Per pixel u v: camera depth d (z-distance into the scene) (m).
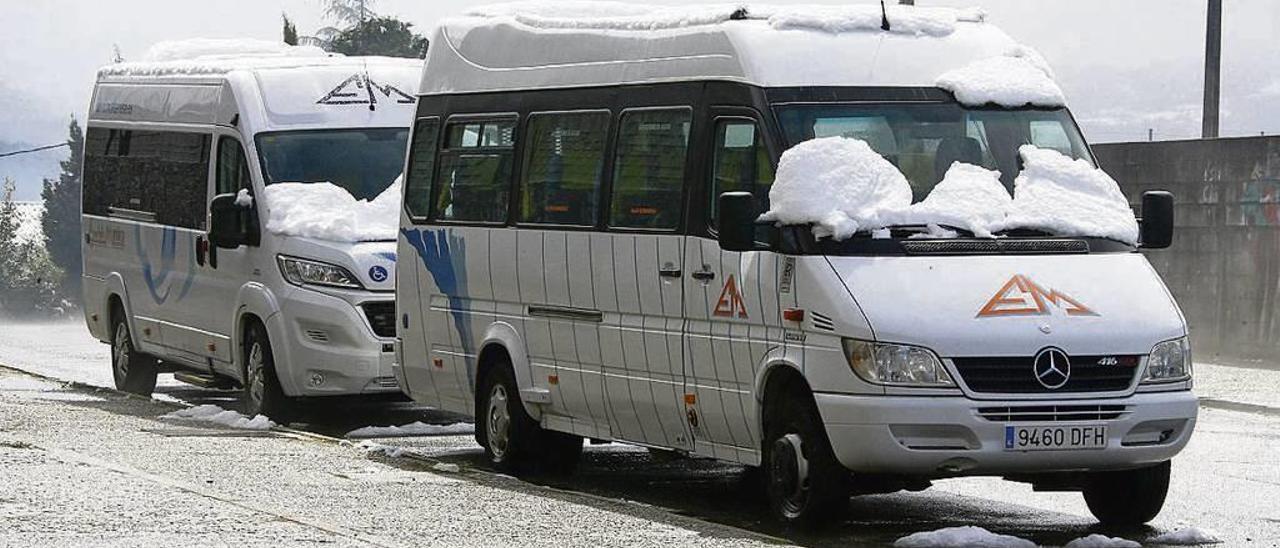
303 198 26.55
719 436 18.41
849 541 16.89
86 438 23.05
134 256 31.00
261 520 16.05
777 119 17.80
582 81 20.72
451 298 22.67
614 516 16.92
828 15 18.56
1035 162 17.72
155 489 17.80
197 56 33.16
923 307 16.45
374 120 27.98
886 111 17.98
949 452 16.34
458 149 22.78
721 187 18.36
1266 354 38.28
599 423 20.27
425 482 19.19
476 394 22.28
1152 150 40.62
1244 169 38.66
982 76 18.28
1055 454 16.42
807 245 17.09
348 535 15.33
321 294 25.84
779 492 17.41
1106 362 16.56
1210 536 17.12
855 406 16.41
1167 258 40.41
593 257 20.03
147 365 31.38
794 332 17.11
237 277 27.31
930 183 17.69
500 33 22.44
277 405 26.64
